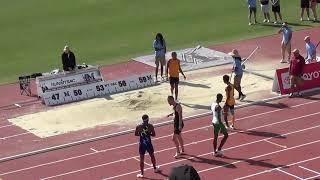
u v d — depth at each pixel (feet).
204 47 239.50
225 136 136.67
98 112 173.88
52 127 164.45
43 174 135.03
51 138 156.56
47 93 184.34
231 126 155.22
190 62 221.05
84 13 299.17
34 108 181.27
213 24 275.39
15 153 147.84
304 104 171.94
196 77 203.82
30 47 252.42
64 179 131.54
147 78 196.54
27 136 158.92
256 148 142.00
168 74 182.60
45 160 143.02
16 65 229.86
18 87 203.21
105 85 190.90
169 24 278.46
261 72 204.44
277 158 135.95
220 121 135.44
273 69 207.51
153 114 169.89
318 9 291.17
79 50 246.27
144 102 179.01
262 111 167.53
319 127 153.79
